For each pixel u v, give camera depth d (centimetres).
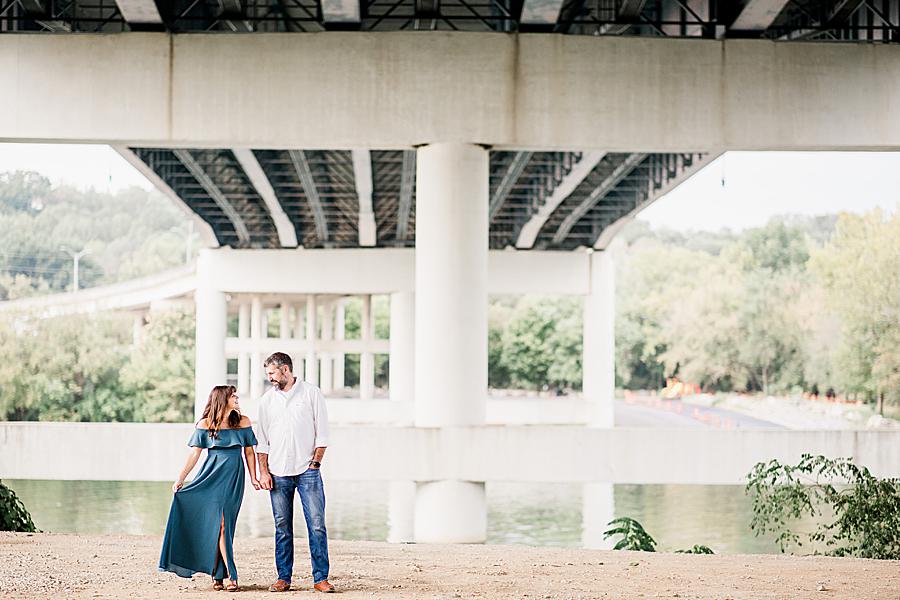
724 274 14438
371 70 3005
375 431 2969
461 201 3034
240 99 2994
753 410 12456
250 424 1302
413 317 6894
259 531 3750
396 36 3006
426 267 3080
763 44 3023
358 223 6444
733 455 2969
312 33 3005
